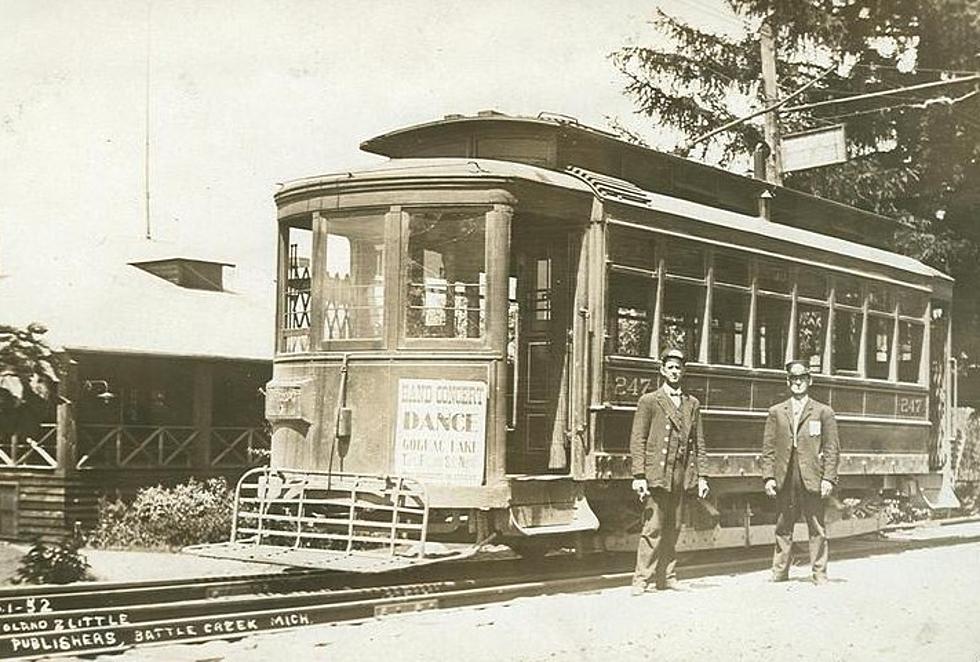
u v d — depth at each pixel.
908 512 16.70
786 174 22.66
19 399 12.34
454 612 8.98
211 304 22.36
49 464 18.69
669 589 10.56
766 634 8.65
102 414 19.50
